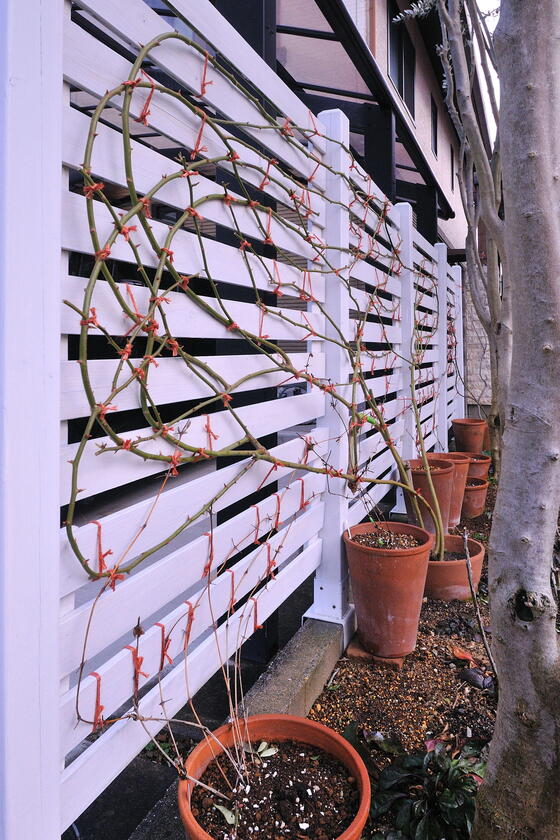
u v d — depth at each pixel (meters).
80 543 1.18
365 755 1.80
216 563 1.69
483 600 3.08
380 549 2.33
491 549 1.20
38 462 0.99
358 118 4.38
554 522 1.14
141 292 1.34
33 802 1.00
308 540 2.50
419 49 9.45
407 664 2.46
